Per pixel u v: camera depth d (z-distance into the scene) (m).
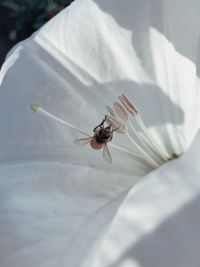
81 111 0.11
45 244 0.09
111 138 0.10
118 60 0.11
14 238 0.09
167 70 0.10
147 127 0.11
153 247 0.07
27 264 0.09
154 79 0.11
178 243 0.07
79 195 0.10
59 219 0.09
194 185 0.07
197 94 0.10
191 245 0.07
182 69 0.10
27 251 0.09
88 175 0.11
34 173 0.11
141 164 0.11
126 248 0.07
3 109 0.11
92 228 0.09
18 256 0.09
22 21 0.25
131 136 0.11
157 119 0.11
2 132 0.11
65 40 0.11
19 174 0.11
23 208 0.10
